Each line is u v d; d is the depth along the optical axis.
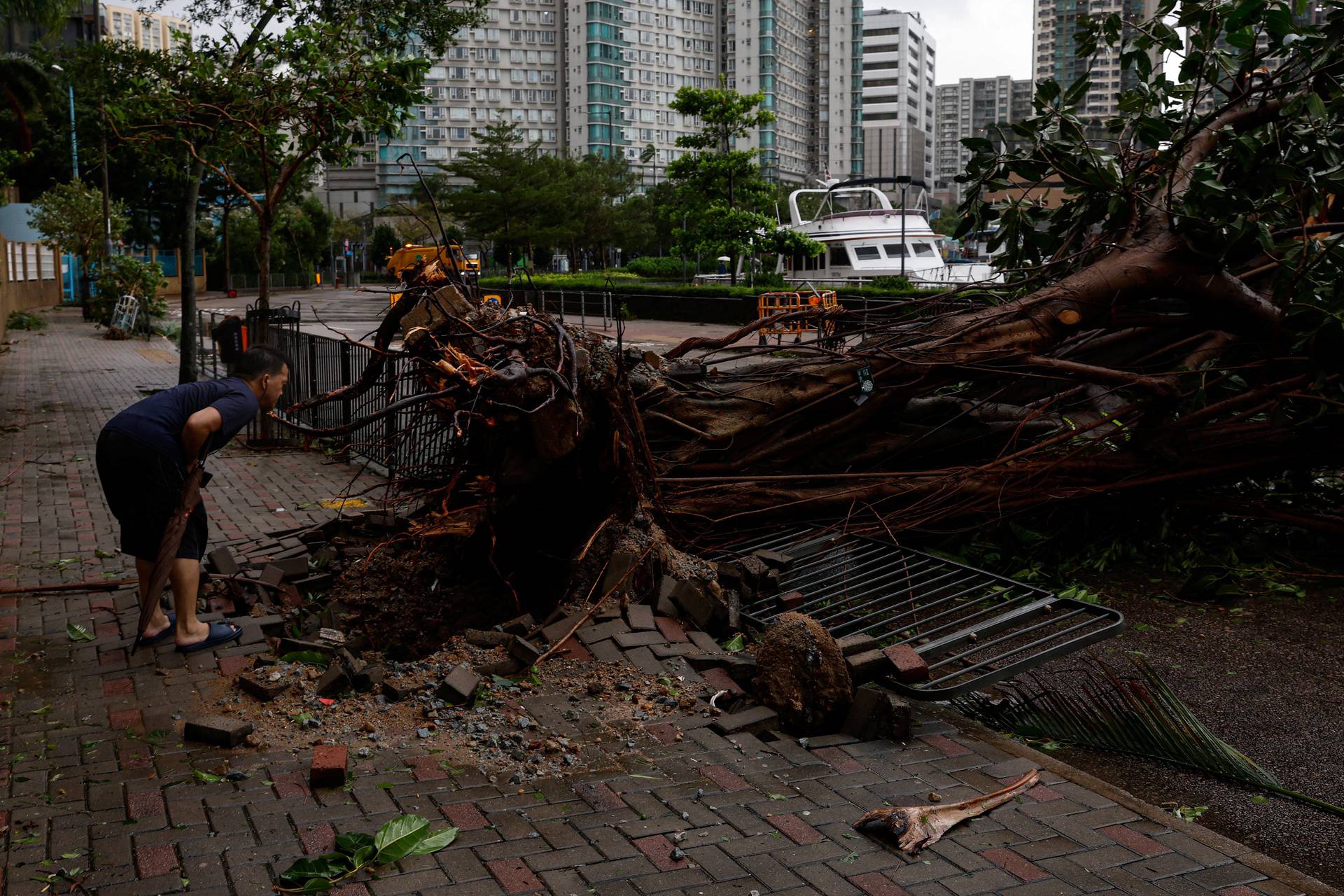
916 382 6.61
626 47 141.00
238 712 4.15
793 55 151.38
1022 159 7.64
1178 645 5.60
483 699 4.26
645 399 6.24
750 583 5.61
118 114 11.66
